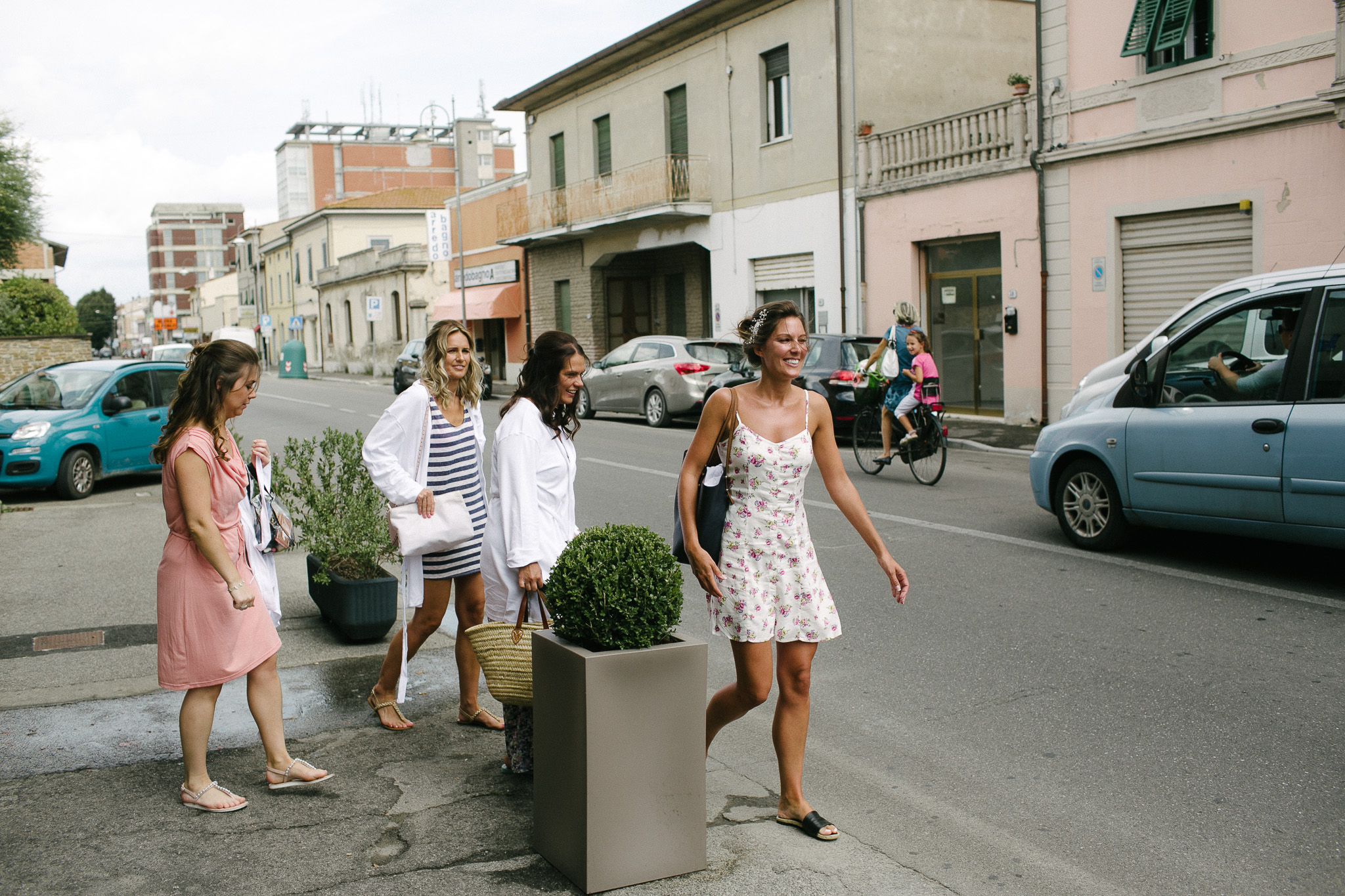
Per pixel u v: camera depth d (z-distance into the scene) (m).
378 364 46.00
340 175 75.00
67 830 3.54
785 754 3.60
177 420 3.71
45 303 40.59
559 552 3.86
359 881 3.17
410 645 4.53
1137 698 4.86
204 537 3.58
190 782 3.73
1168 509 7.25
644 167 23.38
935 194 17.50
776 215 20.92
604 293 27.31
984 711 4.78
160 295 133.00
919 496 10.56
